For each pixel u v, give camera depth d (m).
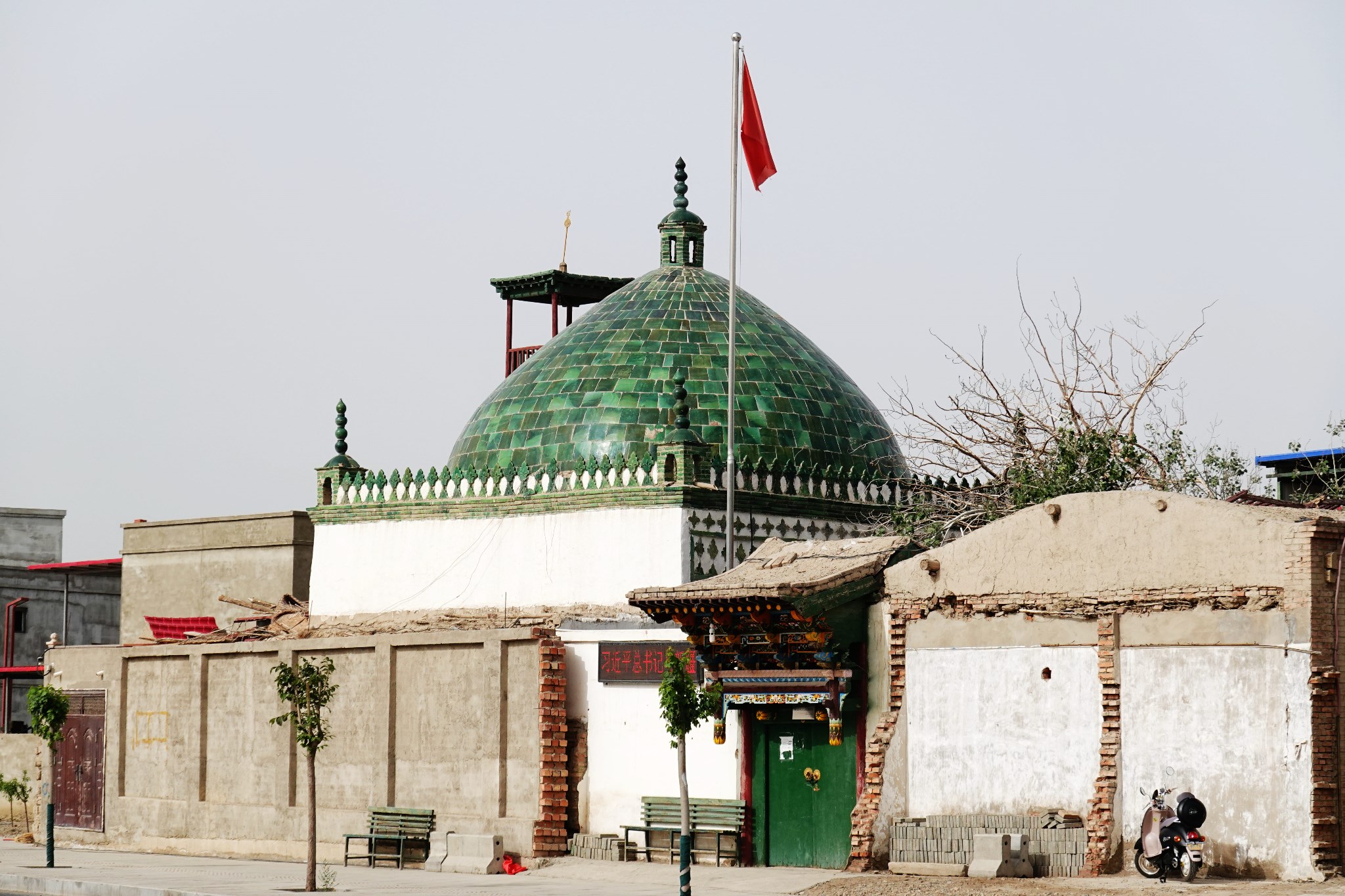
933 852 22.03
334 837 29.27
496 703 26.94
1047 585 21.72
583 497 28.55
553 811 26.05
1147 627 20.78
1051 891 19.30
